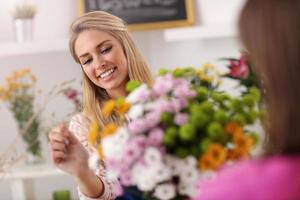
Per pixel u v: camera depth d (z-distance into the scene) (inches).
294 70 37.1
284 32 37.2
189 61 148.4
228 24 141.1
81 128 83.9
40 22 148.9
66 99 145.2
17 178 130.1
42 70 147.9
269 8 37.9
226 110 48.5
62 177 149.2
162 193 45.9
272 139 39.2
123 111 48.2
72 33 84.5
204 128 45.8
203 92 49.1
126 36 85.1
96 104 84.6
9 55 147.5
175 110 46.2
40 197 148.6
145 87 48.5
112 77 83.2
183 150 45.3
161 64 149.2
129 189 54.5
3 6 149.1
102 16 84.3
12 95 133.6
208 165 44.3
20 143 143.0
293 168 36.9
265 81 39.1
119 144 45.4
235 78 67.0
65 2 148.8
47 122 141.9
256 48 38.5
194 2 147.6
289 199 36.1
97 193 66.9
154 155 44.2
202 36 141.8
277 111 38.0
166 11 146.5
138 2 146.7
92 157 50.2
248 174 38.0
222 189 38.2
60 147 60.1
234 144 46.0
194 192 45.7
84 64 84.4
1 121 146.8
